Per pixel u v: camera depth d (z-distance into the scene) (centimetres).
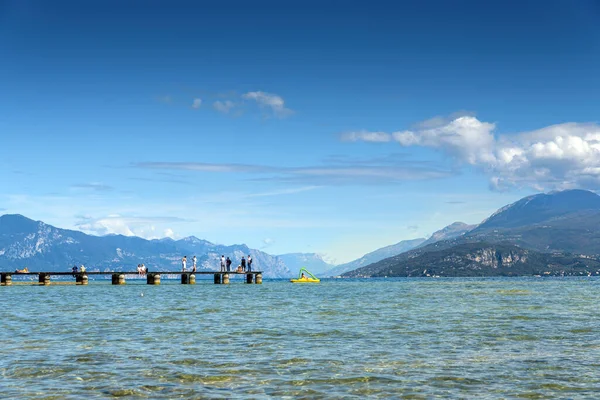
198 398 1950
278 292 10550
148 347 3005
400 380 2202
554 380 2189
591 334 3469
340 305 6406
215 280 15825
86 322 4319
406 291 11250
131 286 13338
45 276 13262
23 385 2122
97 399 1930
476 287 14350
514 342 3153
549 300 7244
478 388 2075
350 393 2012
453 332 3606
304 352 2834
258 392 2028
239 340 3269
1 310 5559
